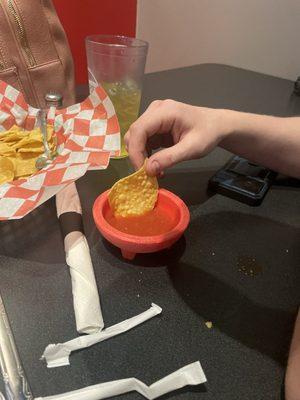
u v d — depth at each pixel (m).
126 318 0.27
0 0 0.48
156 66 1.14
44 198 0.35
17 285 0.29
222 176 0.43
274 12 0.84
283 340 0.27
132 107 0.47
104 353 0.25
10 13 0.48
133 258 0.33
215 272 0.32
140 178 0.35
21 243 0.33
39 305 0.28
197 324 0.28
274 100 0.70
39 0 0.50
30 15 0.49
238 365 0.25
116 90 0.46
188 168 0.46
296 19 0.82
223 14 0.92
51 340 0.26
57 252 0.33
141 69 0.48
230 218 0.39
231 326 0.28
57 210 0.36
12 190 0.36
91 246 0.34
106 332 0.26
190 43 1.02
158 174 0.35
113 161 0.46
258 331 0.27
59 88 0.54
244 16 0.89
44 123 0.44
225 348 0.26
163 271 0.32
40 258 0.32
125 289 0.30
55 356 0.24
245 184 0.42
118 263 0.32
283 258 0.35
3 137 0.44
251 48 0.92
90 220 0.37
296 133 0.41
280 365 0.25
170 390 0.23
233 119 0.39
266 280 0.32
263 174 0.44
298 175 0.44
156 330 0.27
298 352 0.24
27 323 0.27
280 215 0.40
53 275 0.31
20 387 0.22
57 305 0.28
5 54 0.49
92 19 1.02
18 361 0.24
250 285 0.31
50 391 0.23
